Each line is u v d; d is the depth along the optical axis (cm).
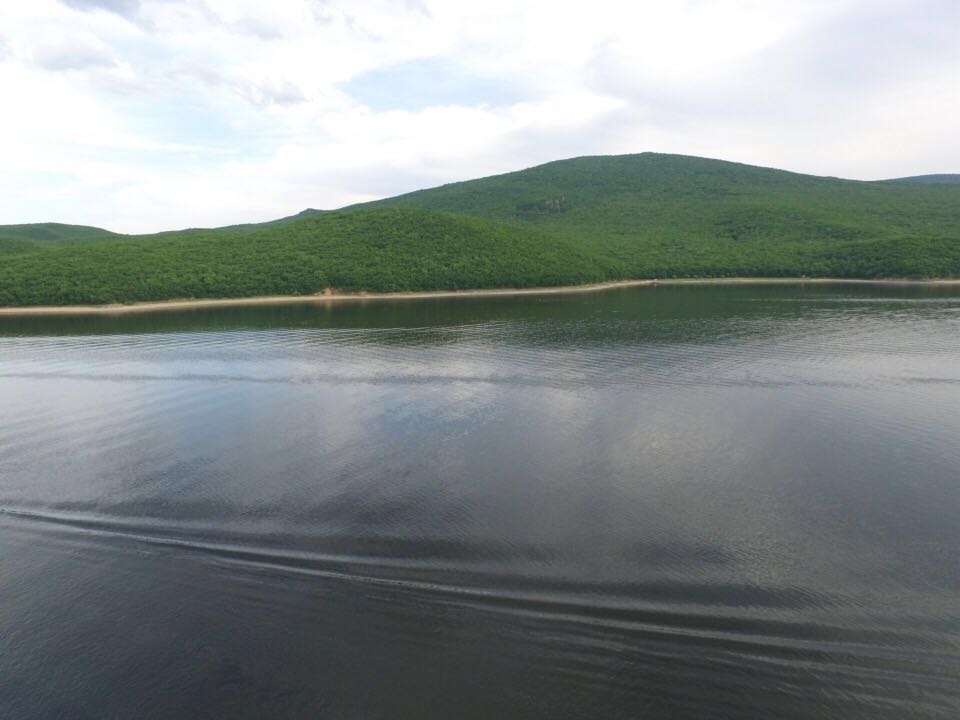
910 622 977
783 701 823
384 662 920
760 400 2230
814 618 991
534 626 984
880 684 850
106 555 1238
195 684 895
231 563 1194
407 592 1083
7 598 1104
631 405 2200
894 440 1791
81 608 1073
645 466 1630
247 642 974
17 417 2231
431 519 1345
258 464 1698
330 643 964
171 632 1005
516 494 1467
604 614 1009
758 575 1114
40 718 848
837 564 1147
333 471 1634
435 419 2086
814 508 1374
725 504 1400
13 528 1358
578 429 1944
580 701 833
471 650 936
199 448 1847
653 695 839
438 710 828
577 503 1413
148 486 1562
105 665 938
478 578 1119
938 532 1261
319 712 835
